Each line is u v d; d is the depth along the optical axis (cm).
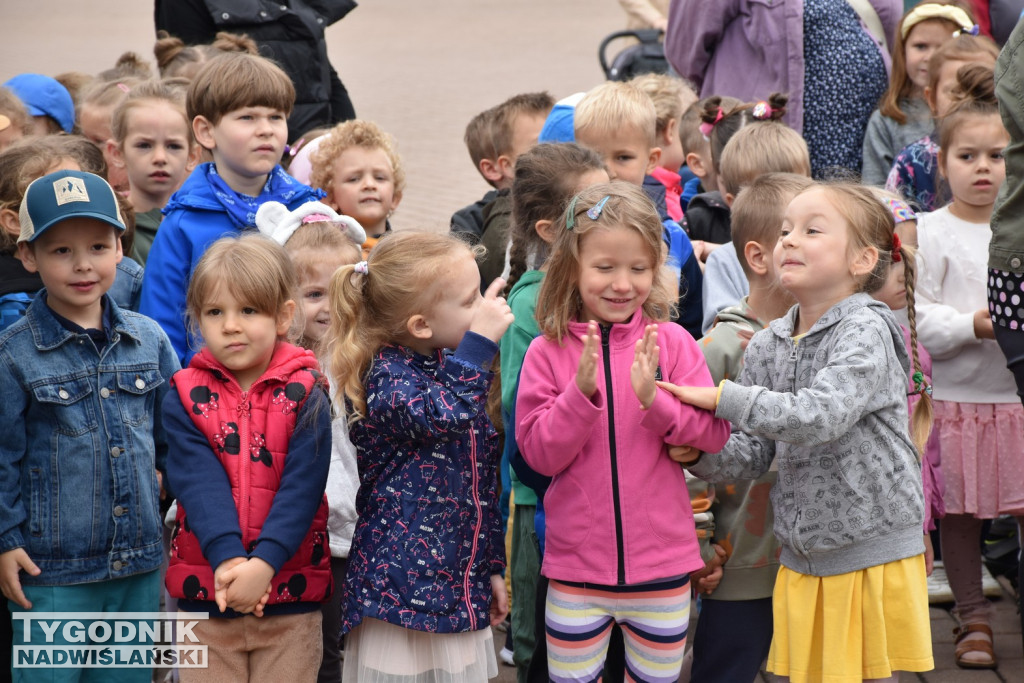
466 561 394
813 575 397
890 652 394
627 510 386
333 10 902
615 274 382
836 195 399
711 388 378
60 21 2792
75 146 515
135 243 623
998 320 414
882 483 389
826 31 727
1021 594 469
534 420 387
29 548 409
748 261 452
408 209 1203
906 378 404
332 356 402
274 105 565
